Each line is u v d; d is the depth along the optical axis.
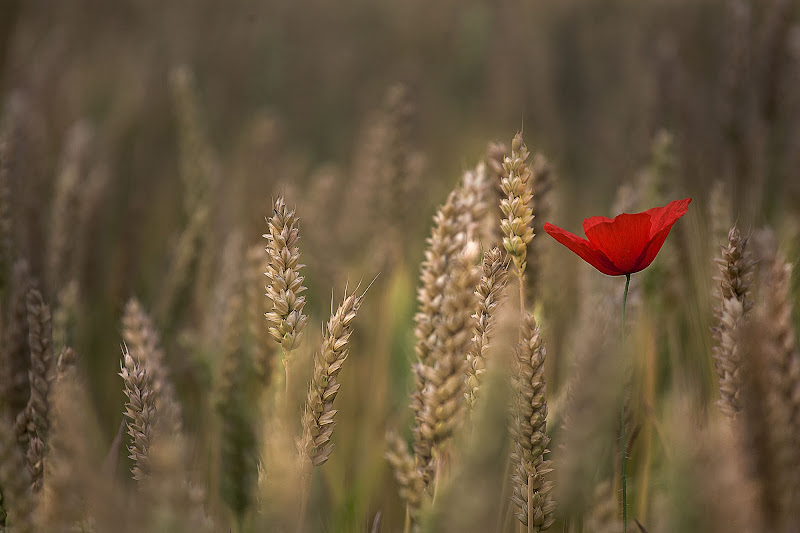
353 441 2.42
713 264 2.20
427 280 2.05
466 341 2.01
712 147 2.47
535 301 2.18
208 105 5.54
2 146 2.25
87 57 5.24
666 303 2.29
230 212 3.13
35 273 2.38
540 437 2.01
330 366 2.01
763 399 2.01
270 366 2.20
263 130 3.59
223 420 2.18
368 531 2.25
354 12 7.55
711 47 3.38
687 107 2.62
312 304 2.76
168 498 1.97
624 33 4.73
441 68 6.40
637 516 2.17
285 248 2.01
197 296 2.66
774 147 2.37
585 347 2.12
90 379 2.45
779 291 2.02
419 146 4.84
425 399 2.02
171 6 6.20
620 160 3.32
